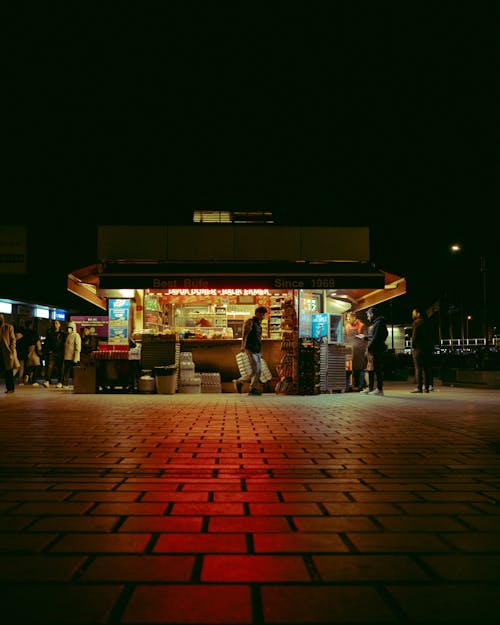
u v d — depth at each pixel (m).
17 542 2.67
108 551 2.55
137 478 4.08
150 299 16.80
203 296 17.45
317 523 3.01
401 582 2.21
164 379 13.63
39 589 2.12
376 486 3.87
